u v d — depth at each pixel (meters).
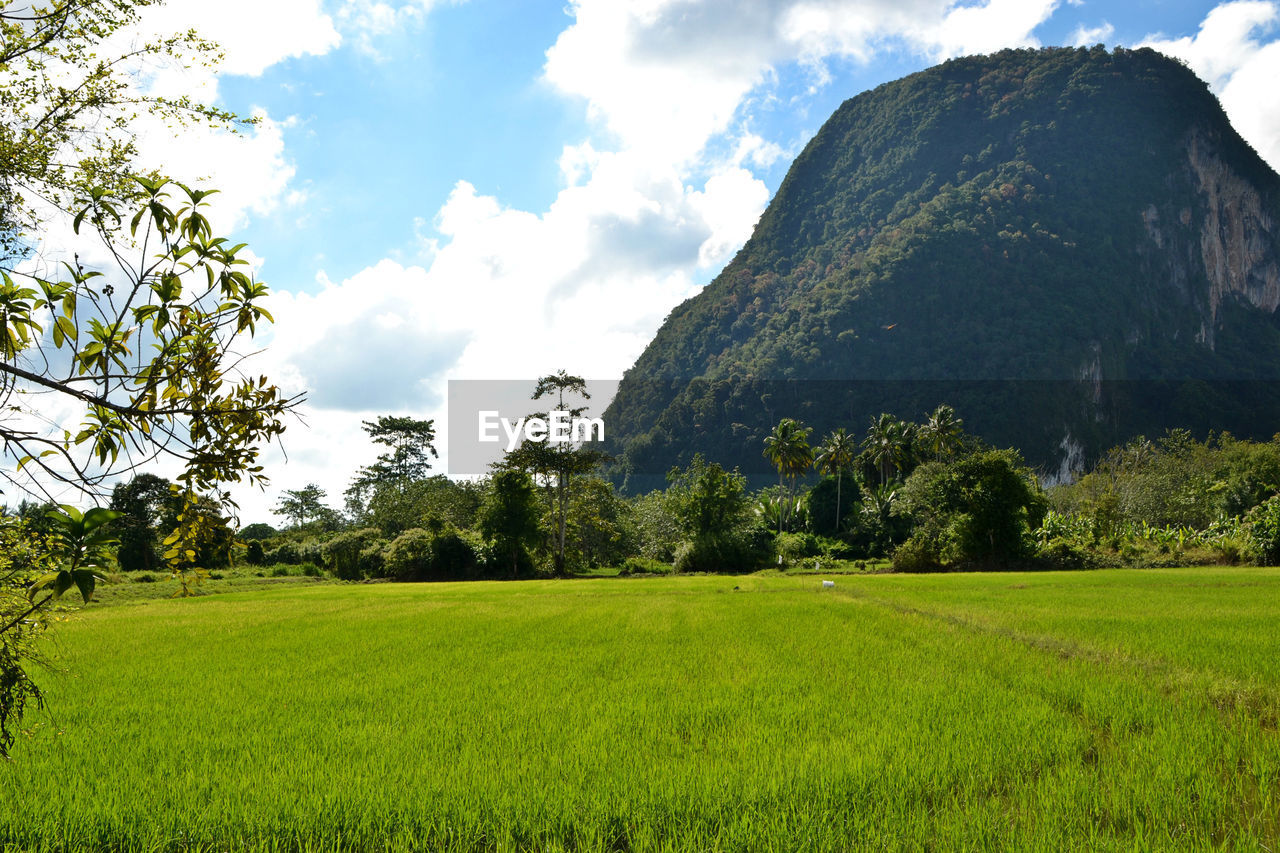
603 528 67.88
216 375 3.37
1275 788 6.29
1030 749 7.25
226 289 3.50
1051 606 21.45
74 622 22.34
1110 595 25.23
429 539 58.25
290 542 73.56
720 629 17.66
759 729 8.10
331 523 93.19
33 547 3.29
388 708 9.49
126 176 4.34
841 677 10.95
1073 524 60.53
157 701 10.21
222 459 3.34
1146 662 11.55
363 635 17.91
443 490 75.88
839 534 77.88
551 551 63.81
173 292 3.30
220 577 53.62
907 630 16.47
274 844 5.59
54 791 6.51
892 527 72.81
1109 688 9.63
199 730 8.54
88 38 4.21
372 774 6.81
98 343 3.22
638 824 5.82
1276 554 42.59
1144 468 81.12
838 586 32.88
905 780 6.48
